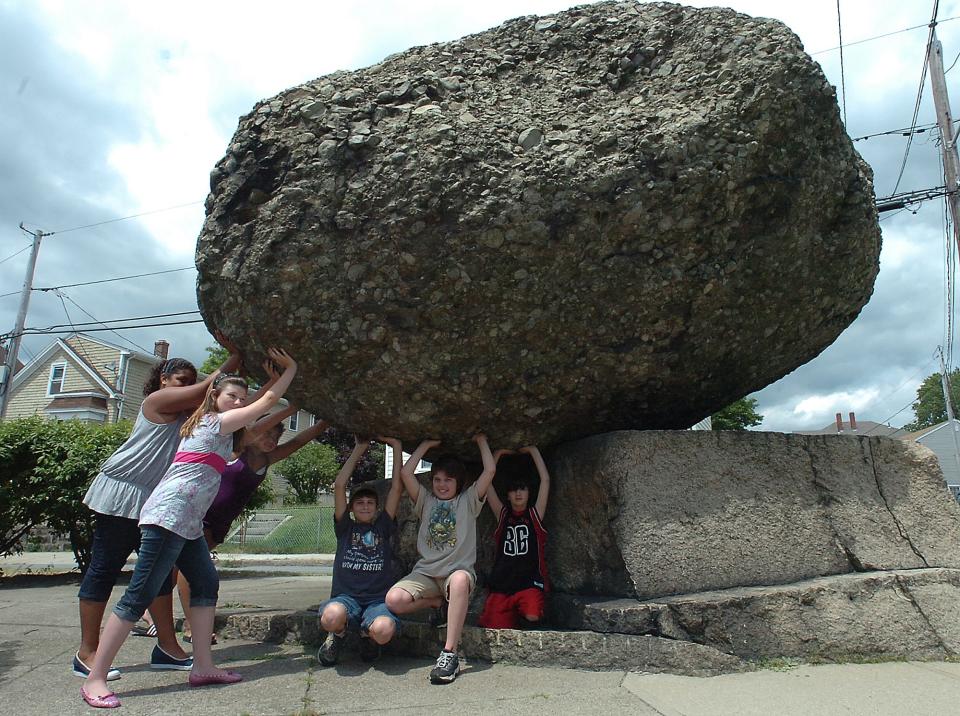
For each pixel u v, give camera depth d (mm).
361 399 3277
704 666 2750
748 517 3316
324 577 8648
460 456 3664
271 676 2773
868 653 3010
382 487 3936
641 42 3400
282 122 3193
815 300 3650
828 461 3609
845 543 3453
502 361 3199
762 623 2945
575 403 3410
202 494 2635
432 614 3404
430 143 3004
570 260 3064
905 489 3686
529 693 2484
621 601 3043
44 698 2465
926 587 3277
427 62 3369
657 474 3244
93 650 2824
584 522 3393
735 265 3266
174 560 2564
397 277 3021
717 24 3283
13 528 8086
